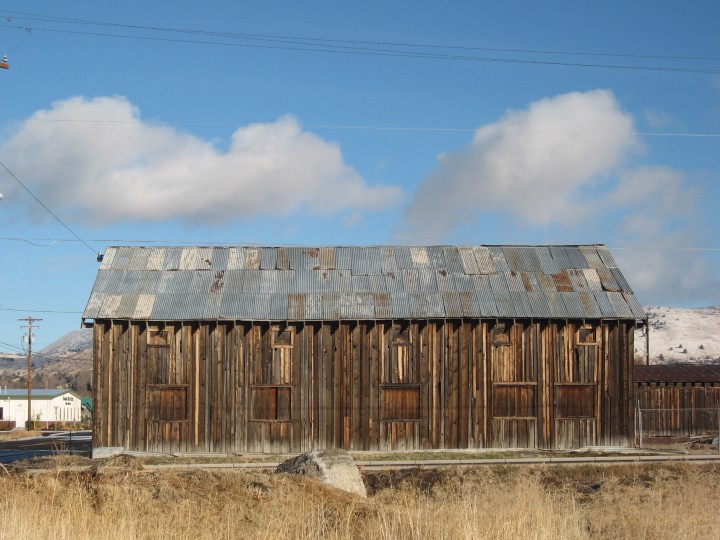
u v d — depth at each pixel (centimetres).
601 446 3672
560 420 3675
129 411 3622
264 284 3850
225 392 3638
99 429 3603
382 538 1574
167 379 3641
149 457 3516
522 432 3653
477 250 4094
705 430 4219
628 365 3731
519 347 3700
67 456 3472
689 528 1784
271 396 3650
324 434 3622
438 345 3681
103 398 3622
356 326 3675
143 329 3662
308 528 1666
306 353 3669
